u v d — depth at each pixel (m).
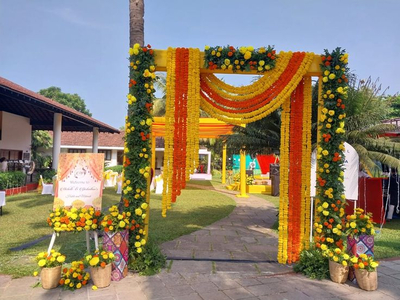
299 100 4.69
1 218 7.42
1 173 11.52
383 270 4.42
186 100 4.30
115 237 3.94
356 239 4.16
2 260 4.55
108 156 25.81
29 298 3.38
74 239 5.74
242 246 5.64
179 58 4.30
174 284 3.81
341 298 3.50
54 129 13.80
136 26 5.62
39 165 22.41
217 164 30.25
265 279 4.03
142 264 4.20
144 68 4.30
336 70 4.34
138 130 4.29
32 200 10.12
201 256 4.98
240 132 7.80
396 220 8.52
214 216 8.55
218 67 4.31
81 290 3.60
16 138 15.41
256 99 4.43
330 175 4.40
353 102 6.81
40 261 3.57
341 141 4.41
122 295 3.48
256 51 4.31
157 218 8.09
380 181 7.76
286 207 4.63
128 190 4.25
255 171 22.22
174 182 4.31
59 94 34.72
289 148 4.72
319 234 4.49
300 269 4.27
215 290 3.65
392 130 7.17
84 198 4.33
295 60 4.32
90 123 15.41
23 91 10.60
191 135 4.30
